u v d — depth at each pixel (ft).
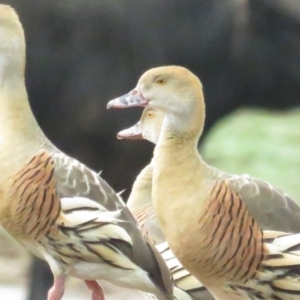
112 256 30.42
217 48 69.46
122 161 68.90
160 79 31.04
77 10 64.69
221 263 30.09
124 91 67.05
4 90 31.24
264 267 30.17
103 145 68.39
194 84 30.81
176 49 68.03
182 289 33.68
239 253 29.96
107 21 65.57
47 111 67.15
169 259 33.83
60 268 30.99
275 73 72.18
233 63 70.74
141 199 36.91
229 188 30.22
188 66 69.26
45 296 57.21
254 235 30.01
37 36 64.95
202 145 69.87
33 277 57.41
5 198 30.37
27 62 65.46
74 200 30.22
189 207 30.14
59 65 65.98
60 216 30.14
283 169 54.13
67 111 67.10
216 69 70.49
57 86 66.49
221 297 31.40
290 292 30.53
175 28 67.41
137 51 66.74
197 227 29.99
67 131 67.87
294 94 73.10
